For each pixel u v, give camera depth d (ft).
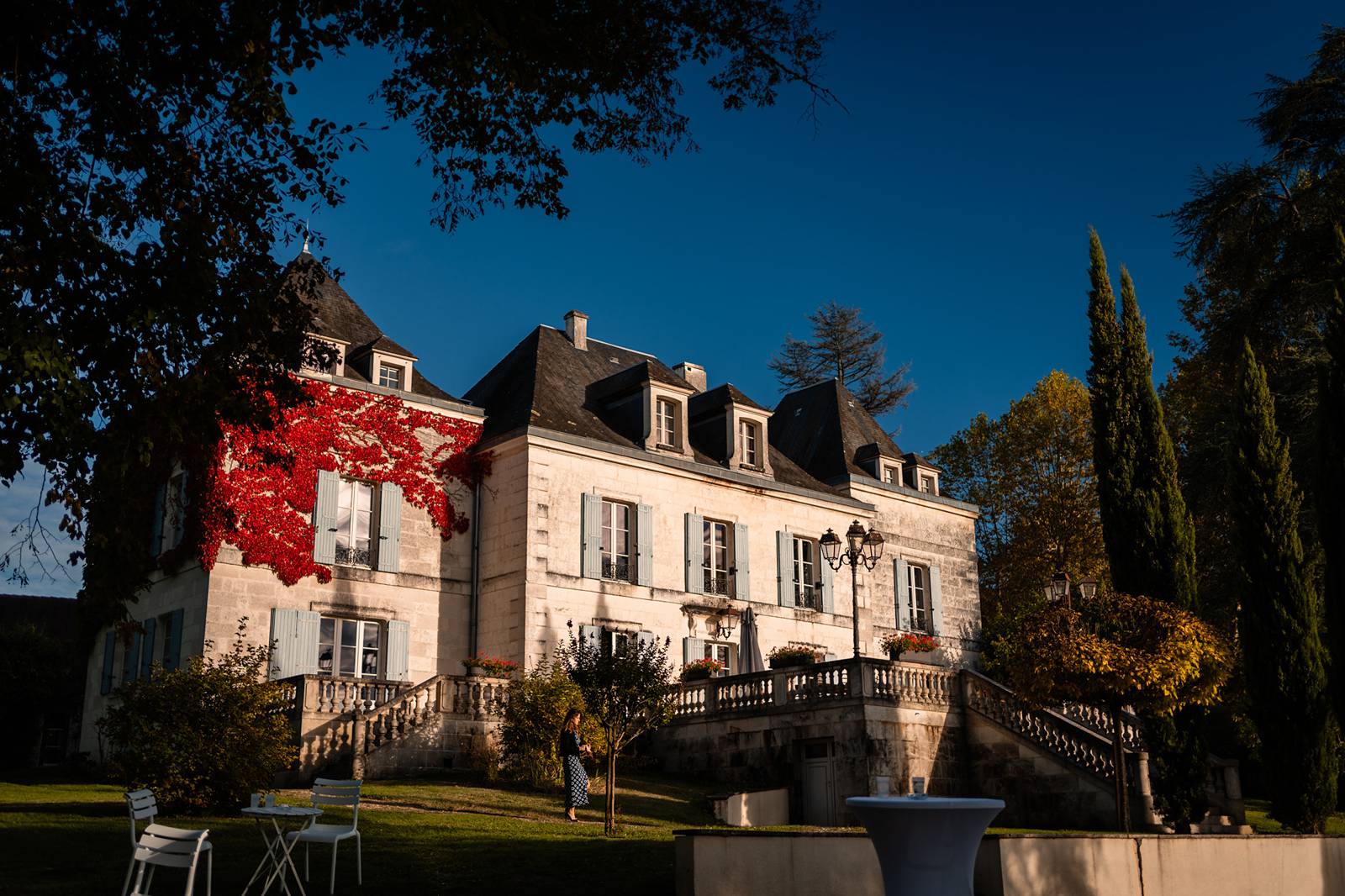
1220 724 91.81
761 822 64.95
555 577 80.79
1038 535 128.67
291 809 30.76
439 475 83.10
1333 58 81.41
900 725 67.82
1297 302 81.41
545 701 63.10
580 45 32.76
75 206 28.86
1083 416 128.36
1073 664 54.19
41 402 27.25
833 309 170.40
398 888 32.48
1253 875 35.76
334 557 76.28
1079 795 64.80
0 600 112.98
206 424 32.53
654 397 91.30
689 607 87.51
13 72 28.04
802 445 111.75
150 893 30.40
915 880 23.68
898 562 104.37
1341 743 66.39
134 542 34.09
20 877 31.42
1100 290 69.56
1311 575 61.46
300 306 35.55
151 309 29.04
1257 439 63.16
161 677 48.21
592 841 41.68
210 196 32.89
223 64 30.09
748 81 37.76
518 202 37.63
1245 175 82.94
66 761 80.84
